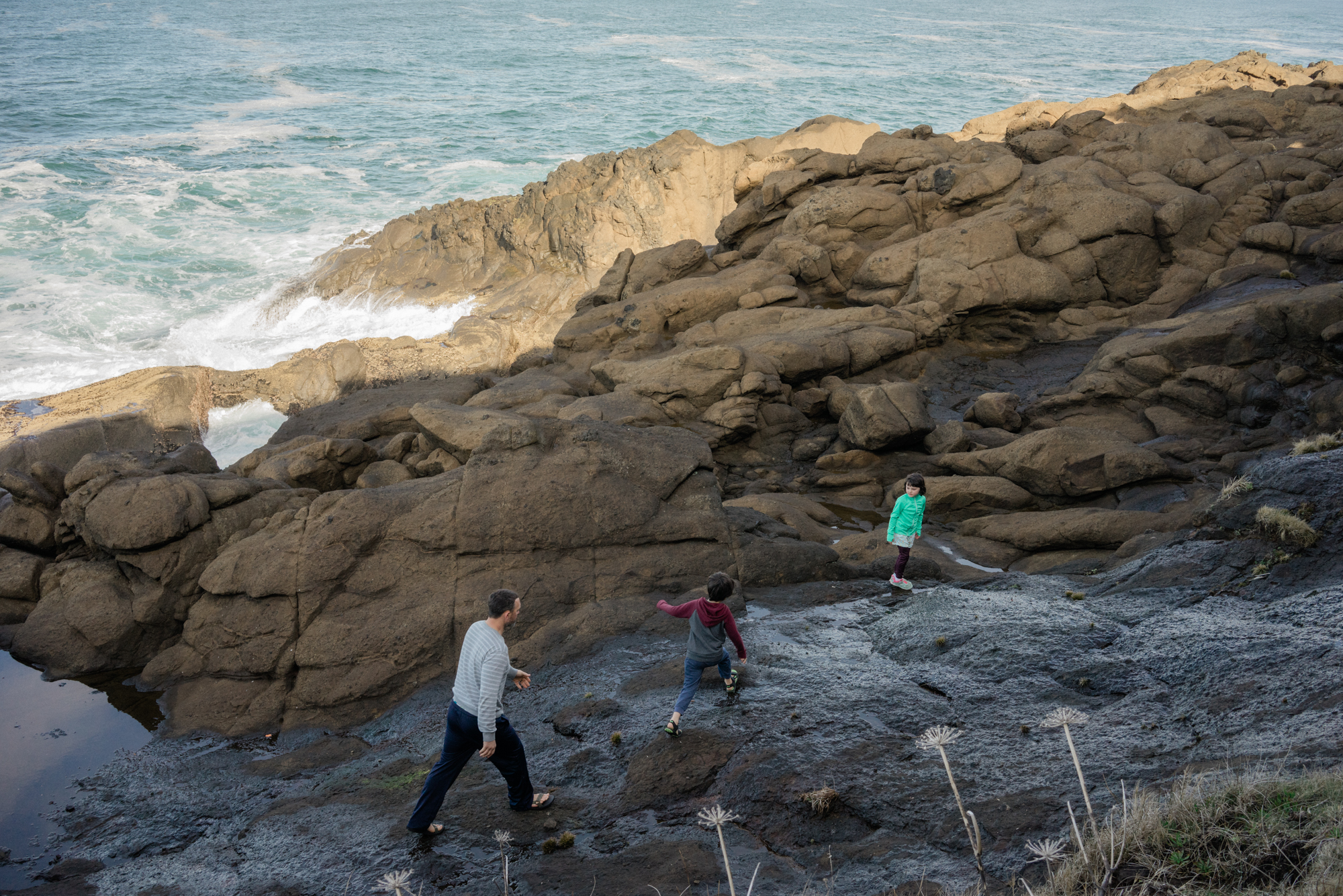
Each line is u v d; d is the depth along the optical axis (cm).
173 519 880
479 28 11469
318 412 1825
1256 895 316
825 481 1405
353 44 9588
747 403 1542
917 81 7744
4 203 3550
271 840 583
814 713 625
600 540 906
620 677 748
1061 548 1096
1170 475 1209
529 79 7500
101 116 5456
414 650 802
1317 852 323
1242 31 13350
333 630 808
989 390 1703
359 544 859
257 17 12062
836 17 13875
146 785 689
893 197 2162
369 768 673
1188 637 636
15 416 1680
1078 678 622
